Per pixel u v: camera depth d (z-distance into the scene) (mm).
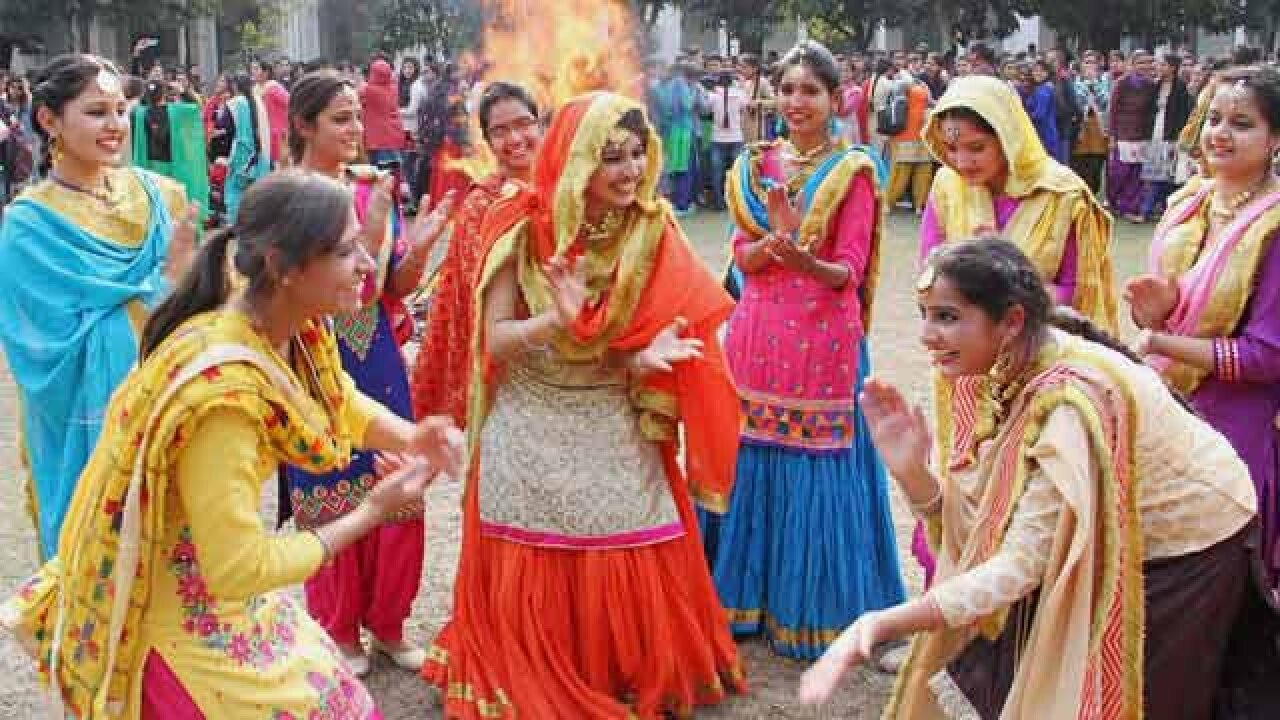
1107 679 2711
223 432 2406
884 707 4035
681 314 3707
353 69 22531
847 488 4344
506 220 3729
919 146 16703
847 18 25672
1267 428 3697
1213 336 3689
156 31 25484
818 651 4340
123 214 4043
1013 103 3973
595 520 3715
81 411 3953
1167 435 2828
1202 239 3867
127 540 2416
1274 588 3723
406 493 2613
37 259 3930
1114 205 16344
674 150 17000
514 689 3709
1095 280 4016
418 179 16609
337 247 2465
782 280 4336
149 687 2502
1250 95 3635
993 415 2834
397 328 4391
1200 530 2875
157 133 14172
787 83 4266
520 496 3738
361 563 4234
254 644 2566
